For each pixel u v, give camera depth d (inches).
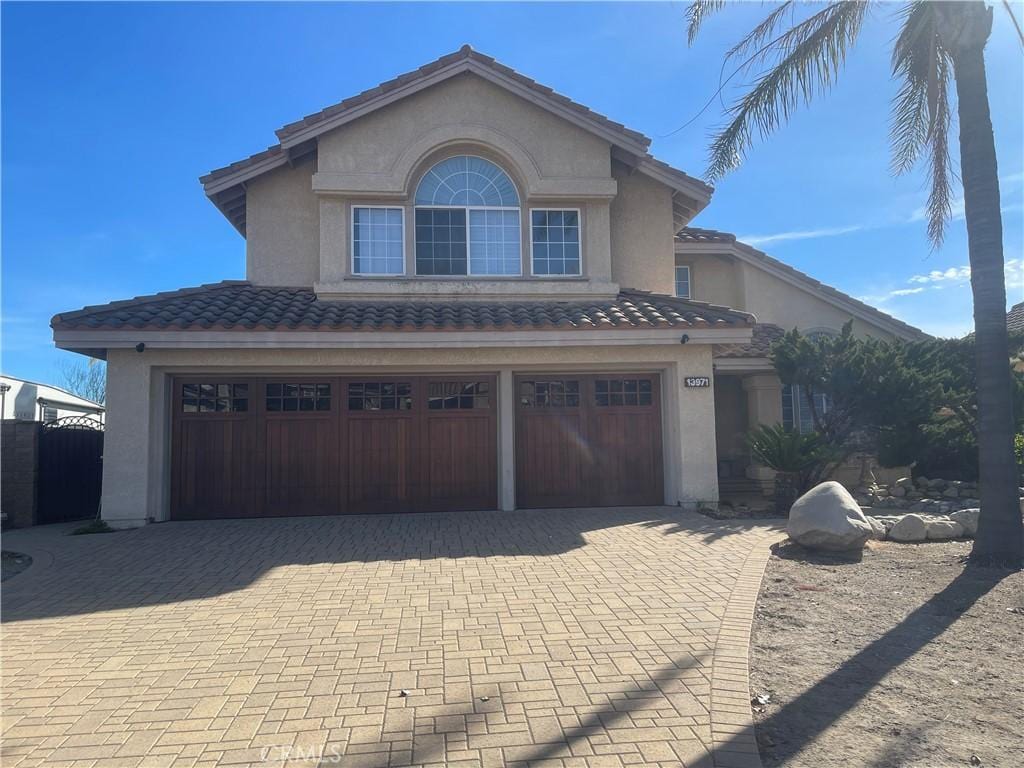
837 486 344.5
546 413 461.4
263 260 501.7
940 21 319.6
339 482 441.7
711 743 151.3
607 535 366.0
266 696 176.9
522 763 144.1
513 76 498.6
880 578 283.7
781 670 192.9
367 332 414.3
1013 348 528.1
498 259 505.4
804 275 682.2
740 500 538.9
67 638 220.7
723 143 399.2
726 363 569.0
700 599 252.4
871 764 144.8
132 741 154.6
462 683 182.5
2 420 476.7
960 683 184.2
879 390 467.8
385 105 490.6
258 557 324.8
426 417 451.8
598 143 510.0
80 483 534.3
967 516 367.9
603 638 213.9
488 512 441.1
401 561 313.6
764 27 376.2
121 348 405.7
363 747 150.9
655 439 468.8
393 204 498.9
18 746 152.9
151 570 303.7
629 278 530.3
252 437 437.4
